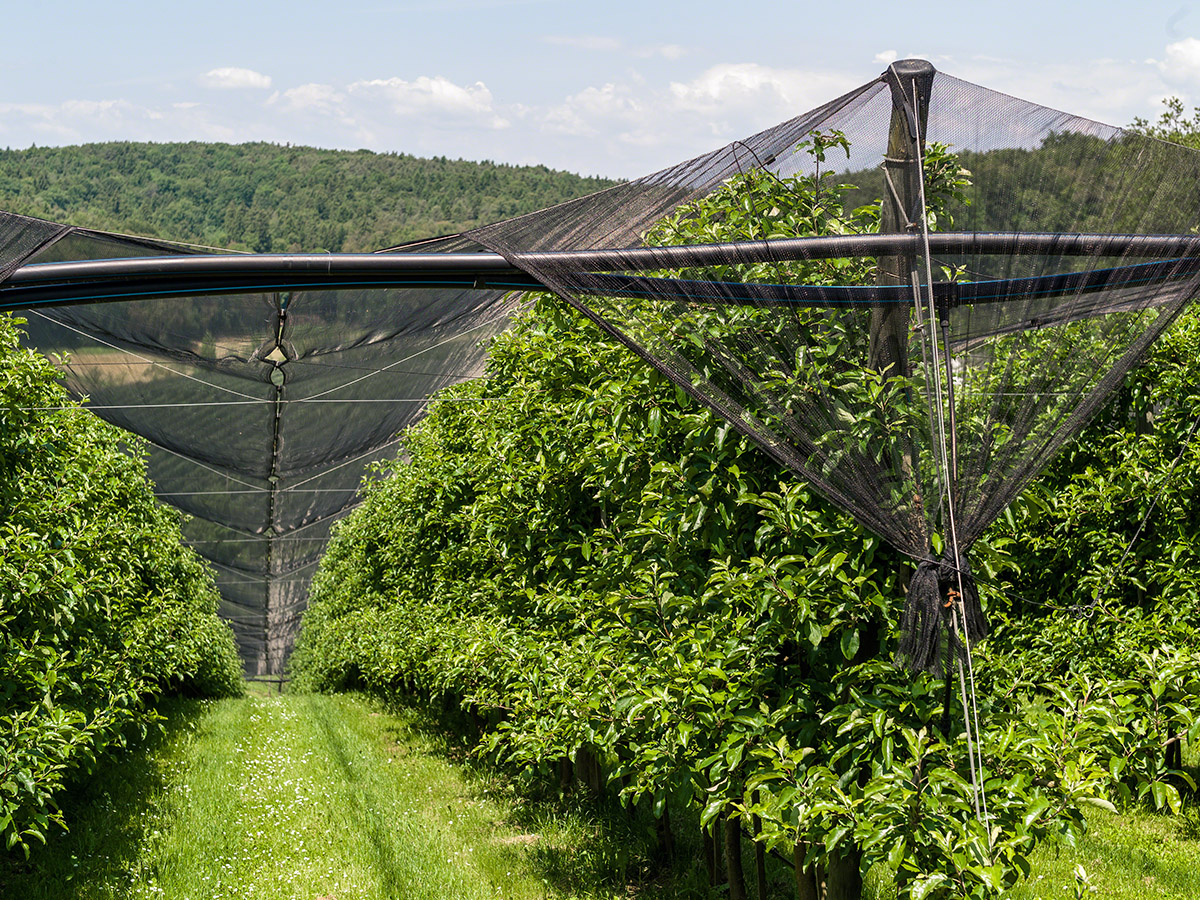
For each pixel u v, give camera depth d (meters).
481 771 11.34
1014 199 3.53
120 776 10.74
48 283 3.66
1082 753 3.70
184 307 6.93
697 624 4.79
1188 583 7.60
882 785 3.51
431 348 8.40
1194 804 8.52
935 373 3.39
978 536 3.38
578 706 5.62
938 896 3.53
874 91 3.73
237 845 8.51
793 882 6.73
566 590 6.85
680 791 4.63
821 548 3.97
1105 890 6.56
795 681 4.45
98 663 8.52
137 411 9.64
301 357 8.05
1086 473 8.36
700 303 3.71
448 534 11.66
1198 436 7.90
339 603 20.95
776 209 3.85
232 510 15.32
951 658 3.34
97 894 7.20
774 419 3.65
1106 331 3.41
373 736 15.09
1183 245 3.40
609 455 5.25
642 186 4.03
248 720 16.84
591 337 5.87
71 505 8.06
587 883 7.17
